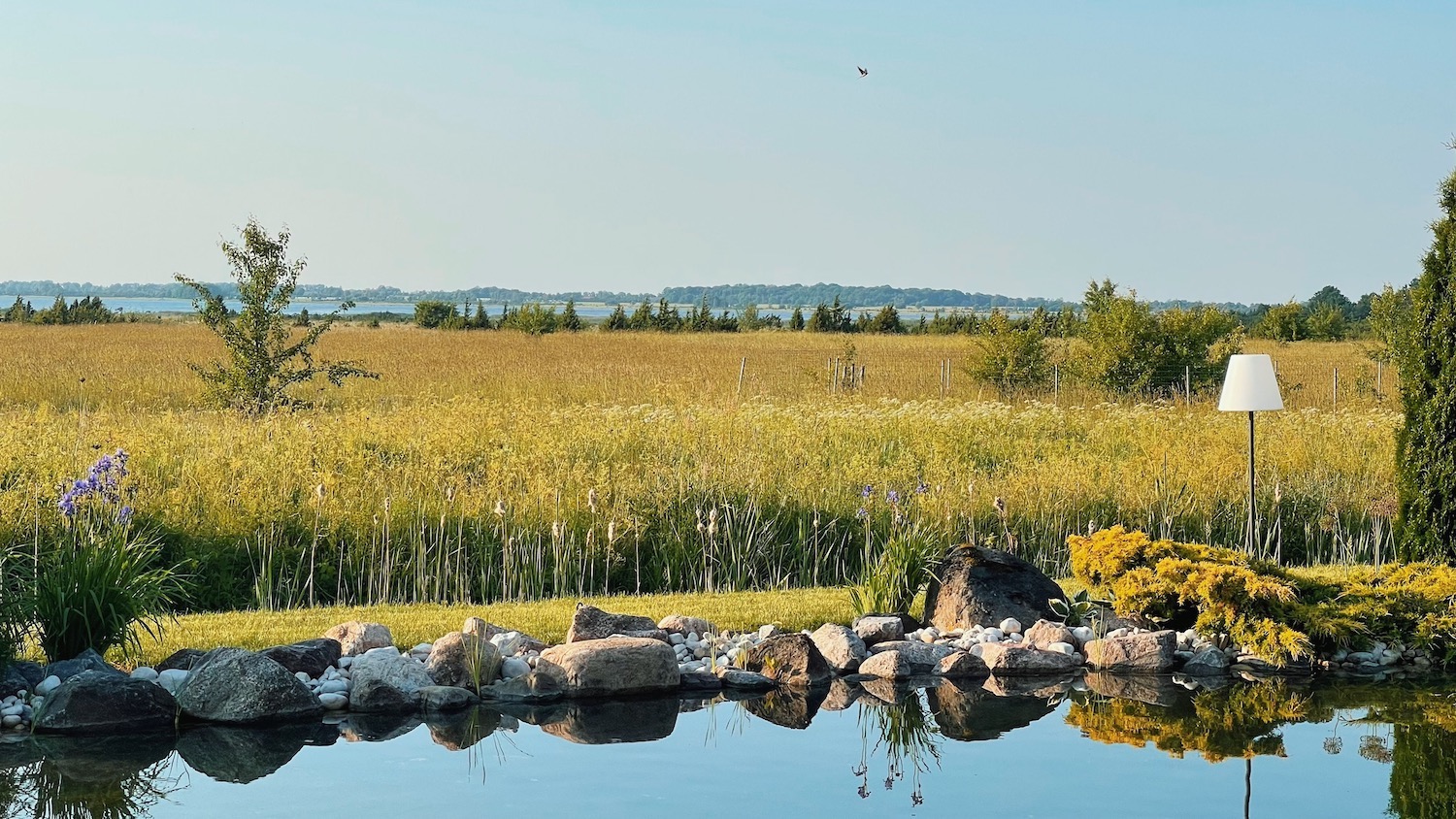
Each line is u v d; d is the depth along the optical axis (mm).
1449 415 9500
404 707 7062
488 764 6047
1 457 12344
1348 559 12984
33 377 26531
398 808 5352
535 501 11852
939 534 12086
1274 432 18578
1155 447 16406
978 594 9266
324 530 11156
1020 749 6406
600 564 11328
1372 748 6438
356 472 12773
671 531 11750
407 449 14359
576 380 28484
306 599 10711
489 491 12055
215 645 8031
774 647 8039
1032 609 9242
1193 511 13766
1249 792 5656
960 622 9188
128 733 6574
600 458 14625
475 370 32062
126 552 7945
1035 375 30094
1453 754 6336
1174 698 7625
